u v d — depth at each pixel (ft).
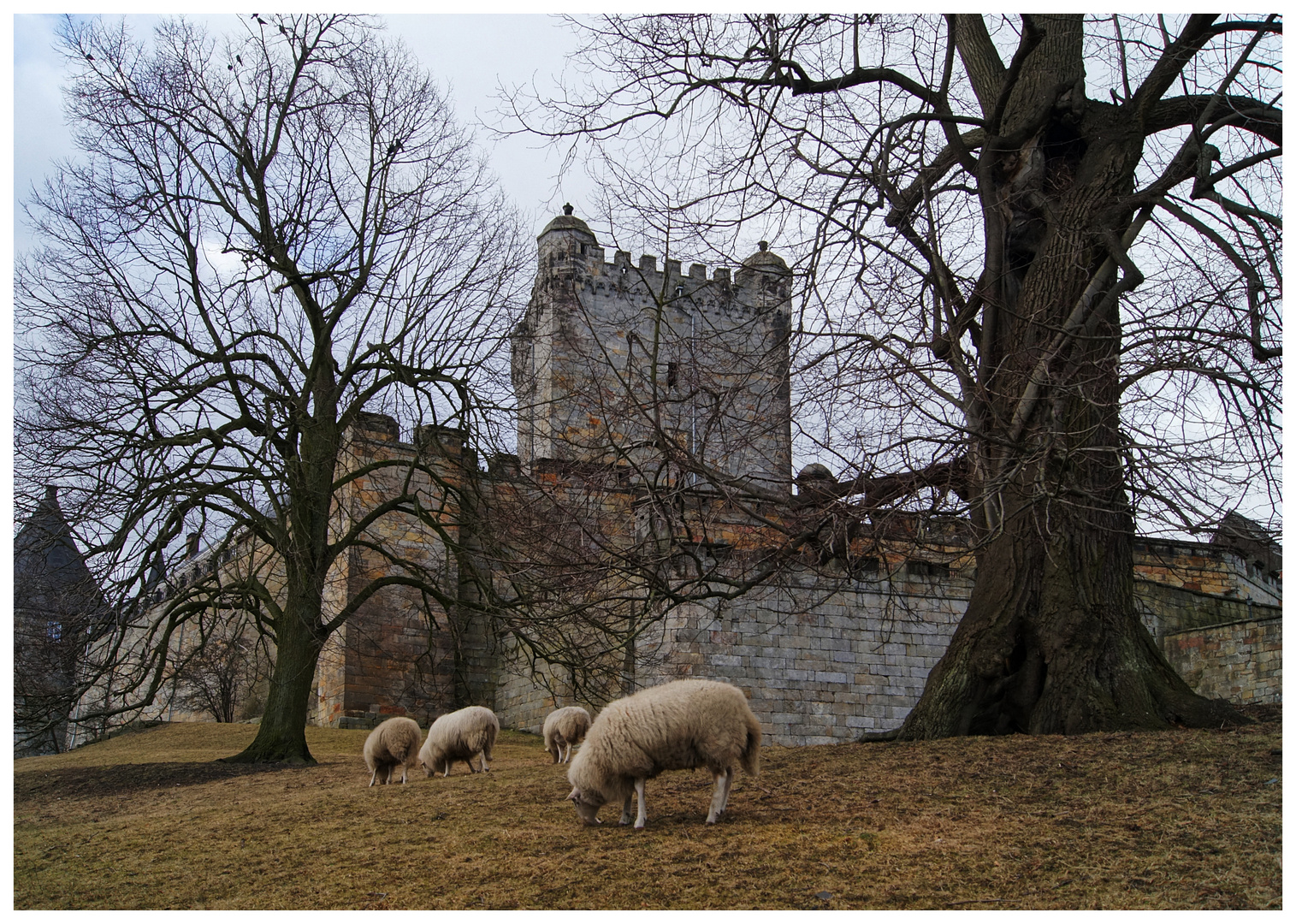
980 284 47.57
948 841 29.55
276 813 39.86
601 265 123.85
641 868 28.35
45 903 29.27
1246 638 94.17
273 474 63.16
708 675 72.79
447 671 102.89
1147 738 39.11
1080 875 26.48
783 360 42.93
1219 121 43.86
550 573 54.19
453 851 31.40
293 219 69.77
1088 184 47.01
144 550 59.62
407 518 103.65
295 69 70.49
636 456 72.18
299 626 65.21
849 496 40.16
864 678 77.25
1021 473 43.24
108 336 60.29
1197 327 36.58
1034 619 44.91
